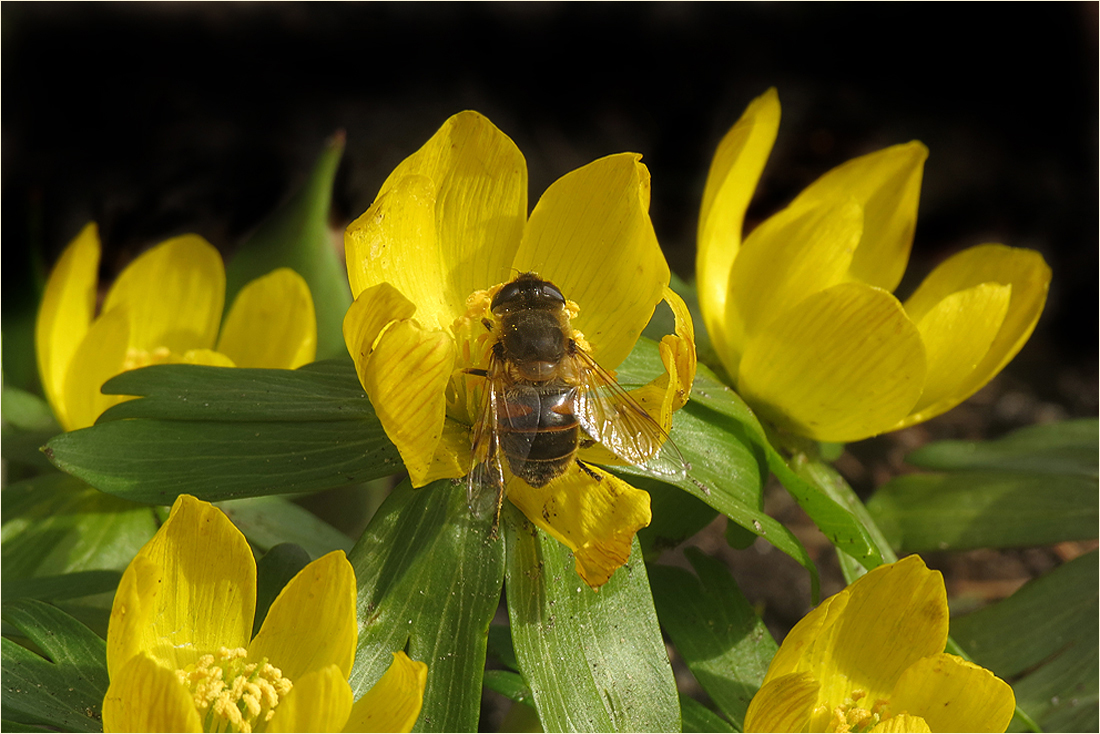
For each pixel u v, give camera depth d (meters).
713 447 0.22
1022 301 0.23
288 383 0.22
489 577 0.21
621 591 0.21
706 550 0.30
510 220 0.22
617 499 0.21
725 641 0.22
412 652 0.21
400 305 0.21
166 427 0.22
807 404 0.23
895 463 0.33
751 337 0.23
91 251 0.25
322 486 0.21
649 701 0.21
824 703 0.21
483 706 0.27
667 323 0.23
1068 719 0.23
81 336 0.25
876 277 0.24
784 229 0.23
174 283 0.25
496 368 0.22
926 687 0.21
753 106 0.23
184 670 0.21
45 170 0.34
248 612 0.21
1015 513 0.24
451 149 0.22
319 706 0.20
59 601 0.23
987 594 0.29
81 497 0.24
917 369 0.22
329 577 0.21
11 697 0.21
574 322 0.22
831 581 0.29
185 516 0.21
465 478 0.21
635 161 0.22
